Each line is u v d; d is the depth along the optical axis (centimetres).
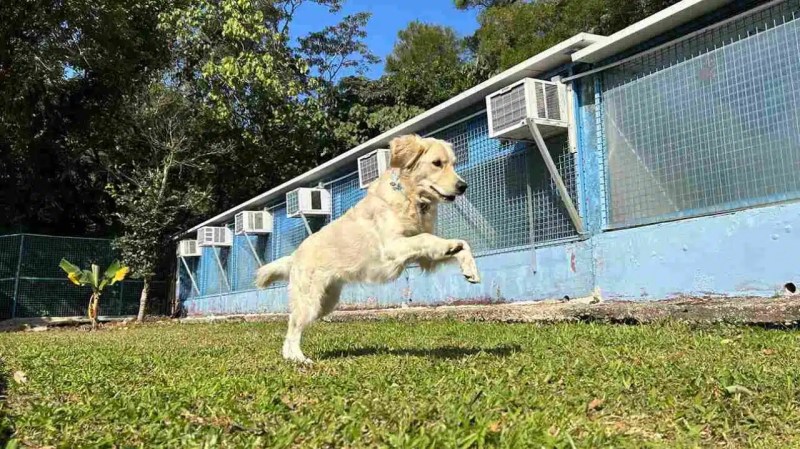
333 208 1350
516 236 864
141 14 1775
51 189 2214
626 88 716
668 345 454
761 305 534
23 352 622
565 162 788
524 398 288
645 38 683
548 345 490
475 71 2308
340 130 2242
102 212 2280
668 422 250
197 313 1975
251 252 1698
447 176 472
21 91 1636
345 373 396
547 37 1969
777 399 271
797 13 554
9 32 1516
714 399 278
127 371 452
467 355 452
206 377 395
